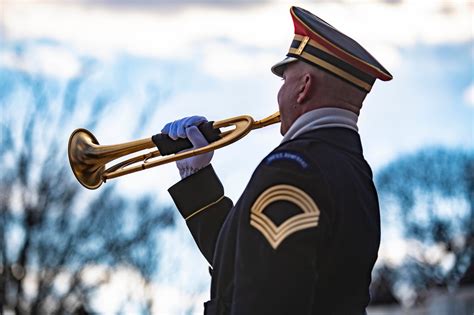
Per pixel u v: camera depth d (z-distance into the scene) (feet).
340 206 19.17
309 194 18.85
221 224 22.58
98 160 23.32
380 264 228.63
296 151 19.34
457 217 223.51
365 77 20.31
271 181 18.94
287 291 18.24
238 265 18.79
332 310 19.54
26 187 108.06
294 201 18.76
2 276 105.60
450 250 223.92
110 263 111.96
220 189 22.85
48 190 108.37
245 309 18.38
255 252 18.60
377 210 20.43
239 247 18.86
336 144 19.88
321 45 20.24
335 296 19.51
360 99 20.43
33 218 106.83
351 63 20.16
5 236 106.22
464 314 123.75
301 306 18.29
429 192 226.38
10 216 106.63
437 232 224.53
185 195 22.71
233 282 19.45
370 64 20.18
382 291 226.79
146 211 116.26
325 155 19.48
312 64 20.21
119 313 116.16
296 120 20.29
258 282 18.39
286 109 20.52
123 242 112.98
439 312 127.13
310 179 18.95
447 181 225.15
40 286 106.63
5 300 105.40
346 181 19.49
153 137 22.63
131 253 115.03
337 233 19.15
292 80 20.44
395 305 223.71
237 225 19.47
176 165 23.21
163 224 116.88
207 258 22.61
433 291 185.57
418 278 224.74
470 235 222.69
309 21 20.31
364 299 20.18
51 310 107.45
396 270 227.61
